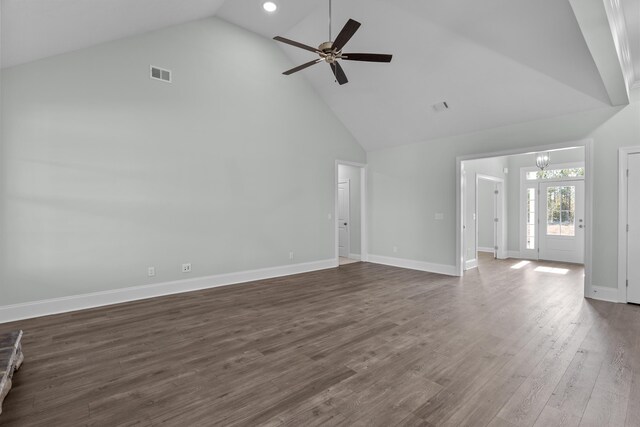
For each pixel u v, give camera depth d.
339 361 2.49
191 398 2.02
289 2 4.39
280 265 5.60
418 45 4.30
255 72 5.27
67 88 3.63
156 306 3.86
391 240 6.62
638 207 3.85
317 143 6.14
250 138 5.20
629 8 2.74
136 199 4.10
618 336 2.93
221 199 4.88
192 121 4.58
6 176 3.31
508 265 6.61
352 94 5.74
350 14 4.30
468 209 6.21
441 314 3.56
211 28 4.77
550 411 1.87
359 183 7.21
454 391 2.08
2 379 1.83
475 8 3.54
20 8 2.47
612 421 1.77
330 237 6.38
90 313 3.59
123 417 1.84
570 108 4.21
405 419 1.80
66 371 2.35
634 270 3.89
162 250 4.32
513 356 2.55
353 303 3.98
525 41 3.64
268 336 2.97
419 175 6.10
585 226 4.19
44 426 1.76
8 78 3.31
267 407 1.92
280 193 5.59
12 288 3.35
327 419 1.81
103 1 2.94
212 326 3.22
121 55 3.98
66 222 3.64
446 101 4.95
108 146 3.90
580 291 4.52
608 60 3.05
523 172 7.53
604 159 4.05
